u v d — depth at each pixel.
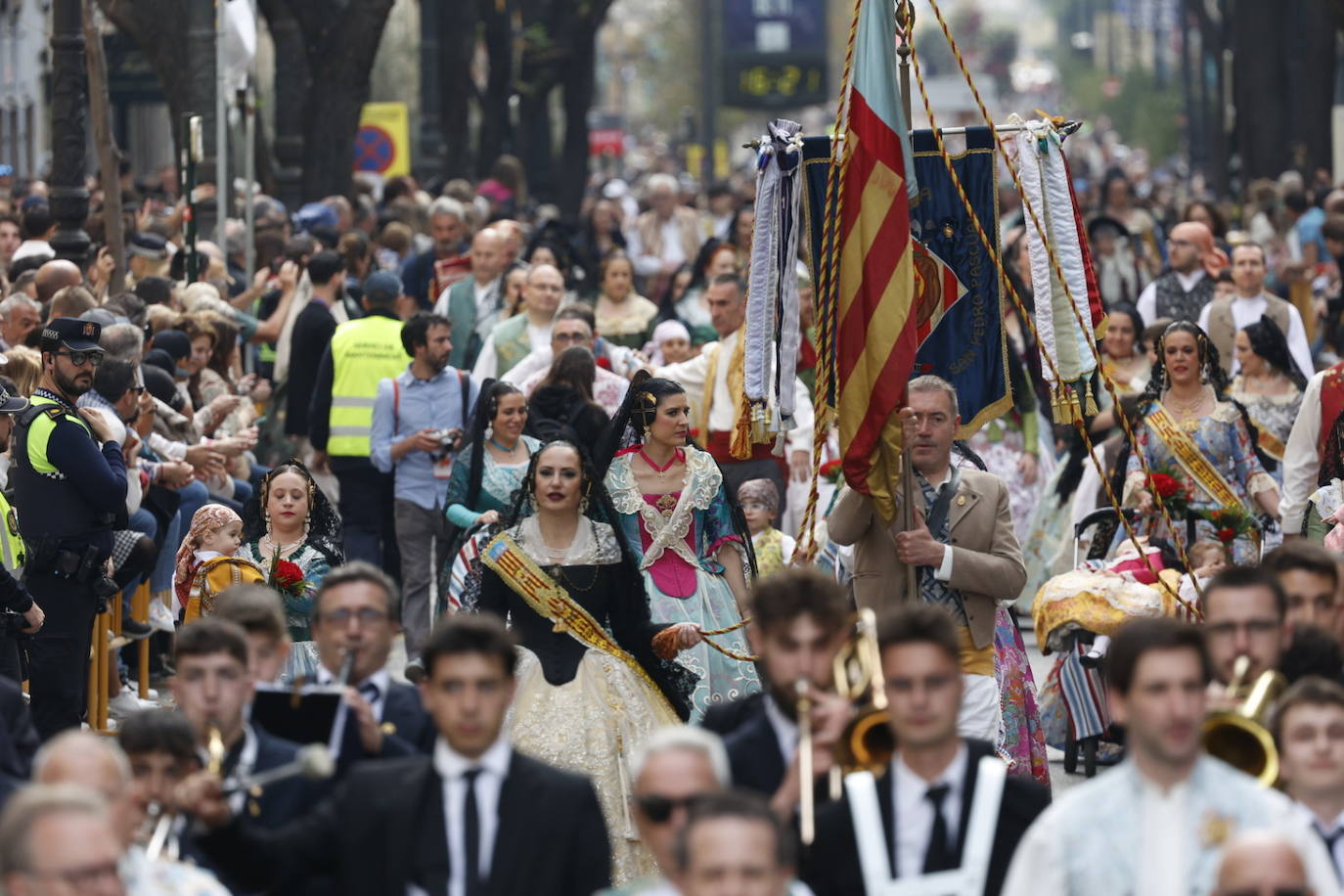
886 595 27.28
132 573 34.62
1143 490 34.41
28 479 31.52
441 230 61.28
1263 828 15.73
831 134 28.11
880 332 26.20
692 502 30.92
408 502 41.03
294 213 76.88
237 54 61.44
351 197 75.69
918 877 17.08
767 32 177.50
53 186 46.72
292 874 17.55
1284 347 41.91
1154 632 16.03
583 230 101.25
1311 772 17.34
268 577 31.16
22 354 33.81
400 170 91.06
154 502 37.75
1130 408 41.25
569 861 17.53
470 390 41.72
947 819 17.20
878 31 26.56
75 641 31.80
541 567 27.77
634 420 31.23
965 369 29.41
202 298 44.34
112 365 34.62
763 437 30.16
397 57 112.94
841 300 26.44
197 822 17.34
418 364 41.44
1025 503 45.75
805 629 18.45
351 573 20.53
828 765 17.88
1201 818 15.84
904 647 17.09
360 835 17.41
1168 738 15.88
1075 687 33.41
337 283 49.03
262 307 55.75
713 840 14.27
